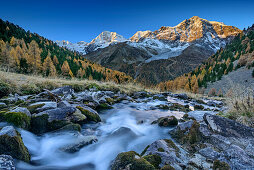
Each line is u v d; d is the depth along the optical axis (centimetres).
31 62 4988
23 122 392
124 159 235
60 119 467
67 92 876
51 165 312
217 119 377
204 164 248
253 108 434
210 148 297
